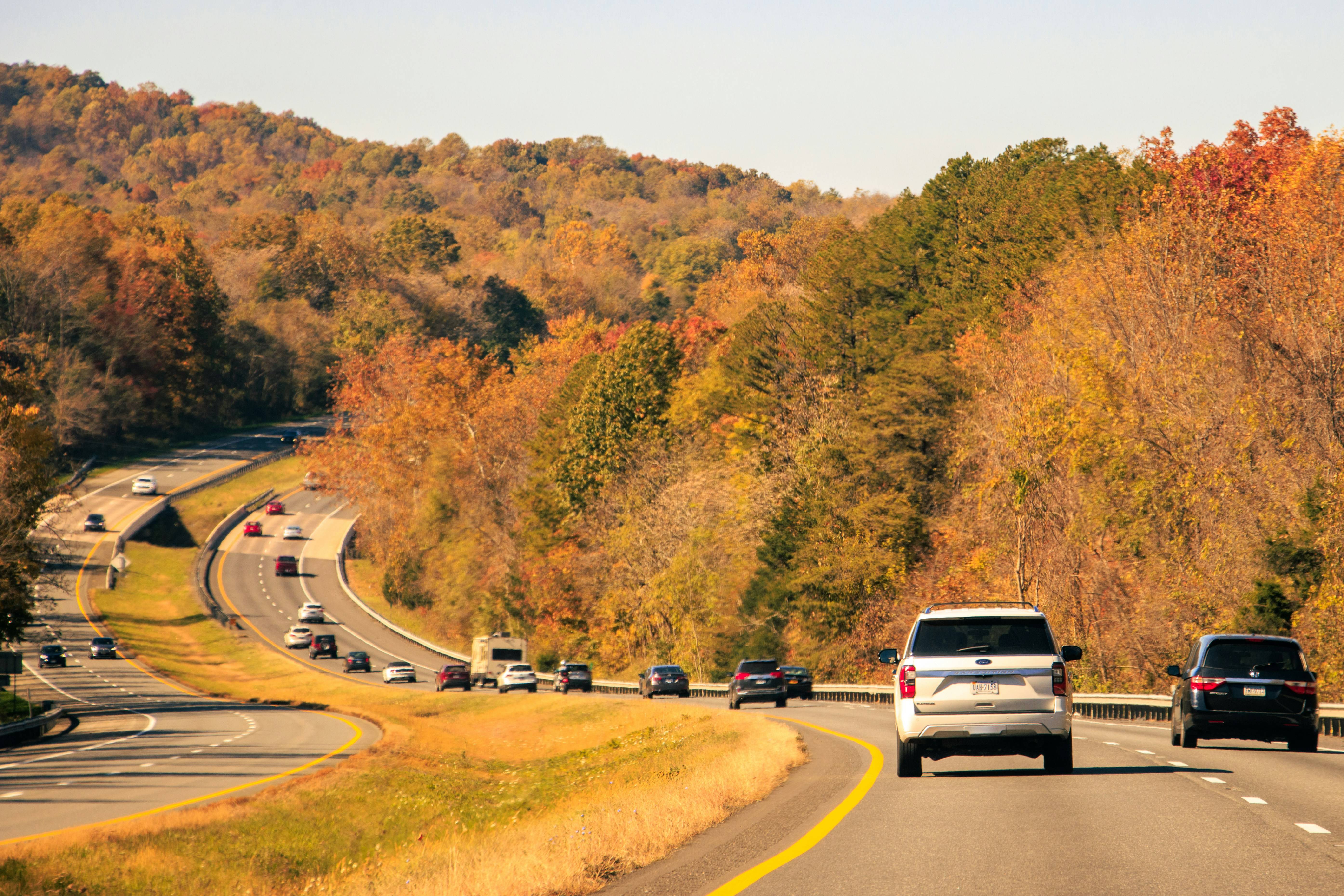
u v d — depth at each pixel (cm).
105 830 8281
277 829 9188
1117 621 18900
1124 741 9044
